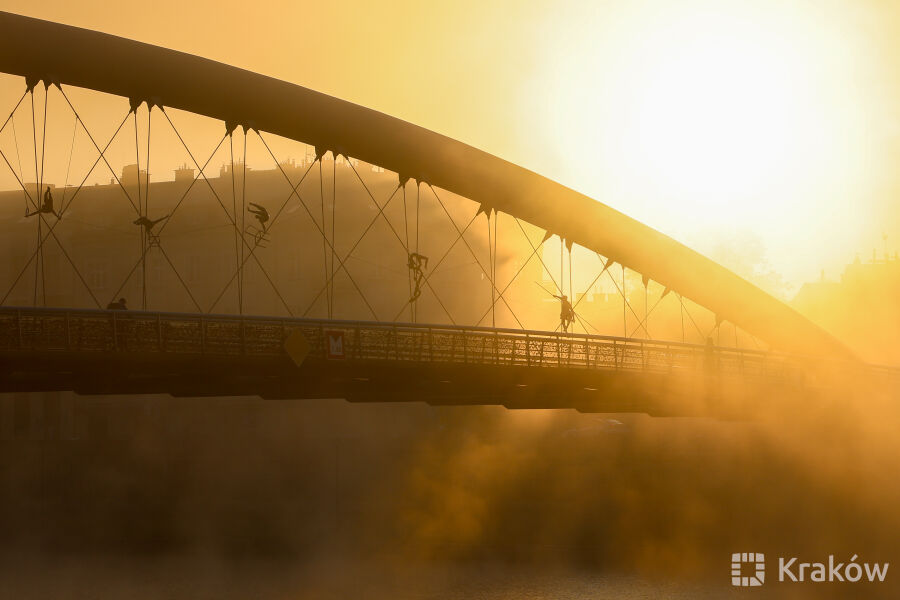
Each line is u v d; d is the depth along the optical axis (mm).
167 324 67438
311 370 71688
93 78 75438
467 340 77125
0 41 73062
